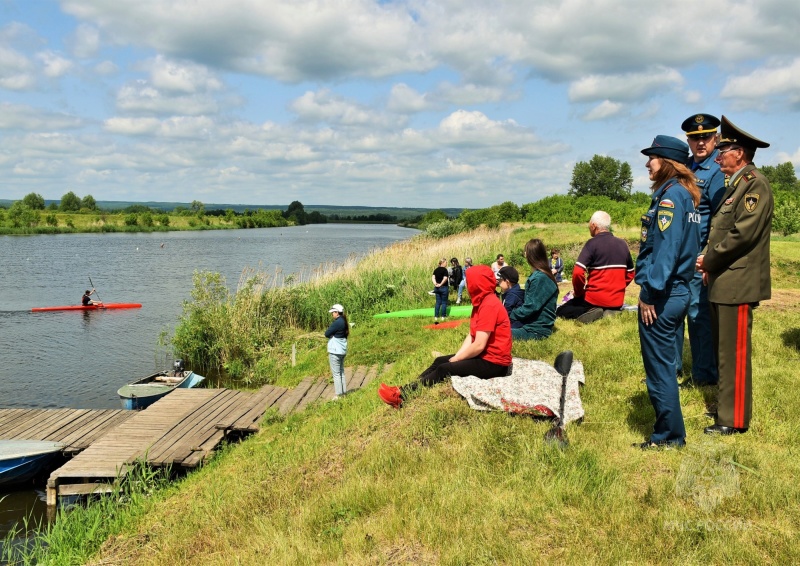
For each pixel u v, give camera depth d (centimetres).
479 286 653
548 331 868
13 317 2717
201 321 1952
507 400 607
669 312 497
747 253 523
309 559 461
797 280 1722
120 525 756
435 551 437
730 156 538
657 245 489
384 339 1645
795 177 9581
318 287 2298
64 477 945
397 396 689
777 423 562
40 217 11831
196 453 1013
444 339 1081
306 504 570
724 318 538
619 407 625
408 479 538
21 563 798
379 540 466
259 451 955
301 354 1772
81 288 3678
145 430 1125
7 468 1021
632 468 500
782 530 410
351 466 613
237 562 500
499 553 416
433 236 4972
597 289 946
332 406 1090
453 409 623
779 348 780
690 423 575
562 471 500
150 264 5219
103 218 13775
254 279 2170
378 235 12044
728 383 544
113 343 2200
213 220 17062
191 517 671
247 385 1658
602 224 959
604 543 412
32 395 1595
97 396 1592
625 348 791
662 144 503
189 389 1413
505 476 509
